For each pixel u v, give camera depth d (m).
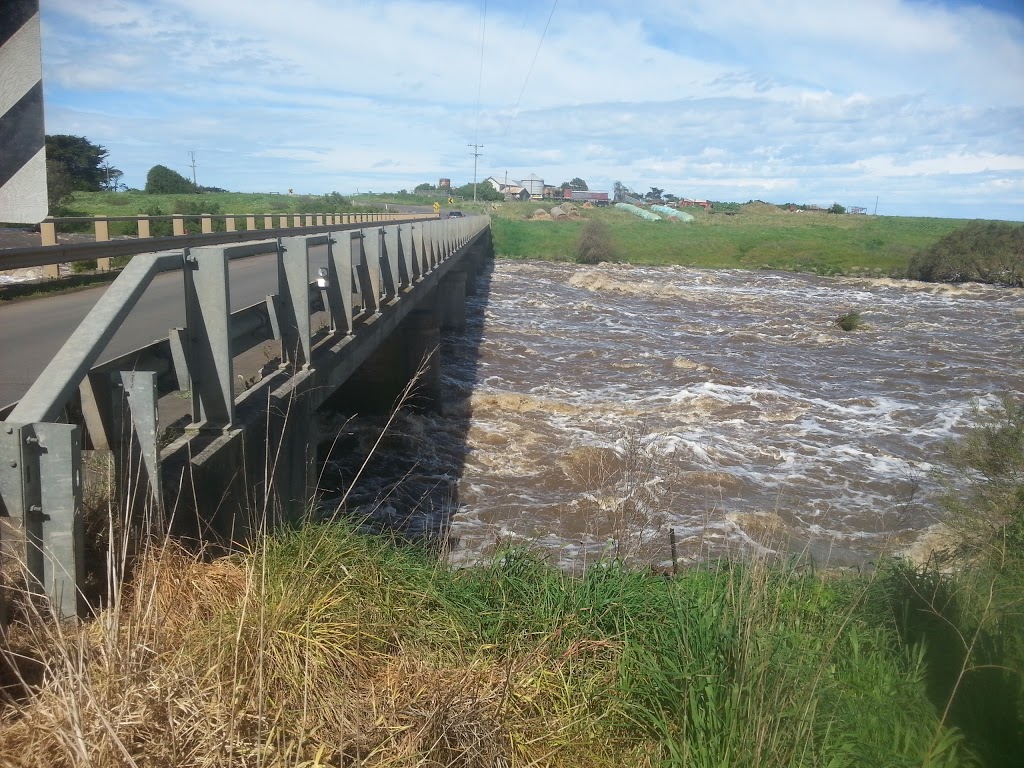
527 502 12.52
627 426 17.61
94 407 4.76
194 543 4.73
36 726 2.94
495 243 78.44
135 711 3.08
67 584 3.59
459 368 23.44
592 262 72.75
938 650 5.03
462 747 3.60
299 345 7.46
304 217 40.28
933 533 11.23
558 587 5.54
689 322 36.03
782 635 4.85
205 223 27.77
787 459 15.80
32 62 3.09
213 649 3.67
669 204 164.88
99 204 52.28
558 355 26.22
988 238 59.81
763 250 79.31
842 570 8.42
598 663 4.72
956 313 42.09
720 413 19.28
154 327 12.16
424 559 6.00
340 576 4.79
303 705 3.43
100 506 4.32
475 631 4.90
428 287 18.05
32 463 3.50
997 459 9.40
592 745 4.08
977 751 4.16
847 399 21.39
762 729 3.80
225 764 3.03
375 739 3.47
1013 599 5.52
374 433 15.33
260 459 5.94
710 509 12.30
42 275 20.05
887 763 3.94
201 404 5.50
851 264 71.31
